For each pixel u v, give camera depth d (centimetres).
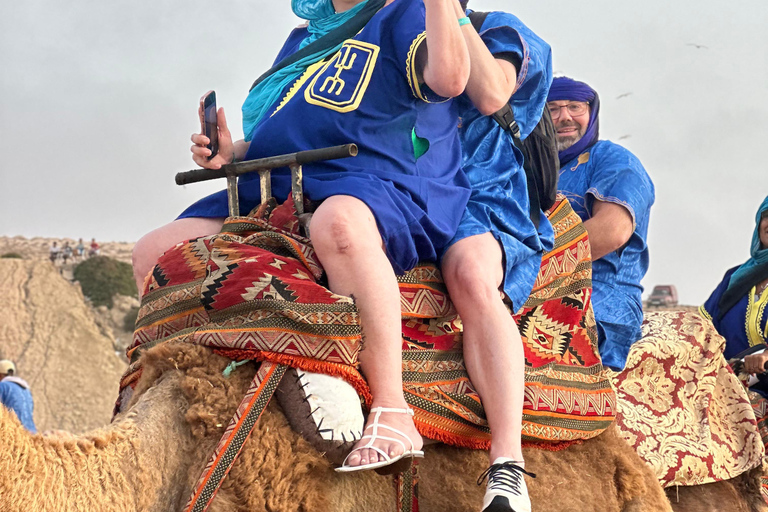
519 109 391
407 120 336
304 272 294
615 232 507
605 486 376
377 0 360
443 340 337
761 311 655
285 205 317
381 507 301
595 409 379
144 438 262
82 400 4934
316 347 277
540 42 395
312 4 383
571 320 396
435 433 316
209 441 268
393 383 291
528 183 395
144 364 286
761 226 676
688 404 495
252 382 274
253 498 265
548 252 393
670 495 480
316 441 276
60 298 5834
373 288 292
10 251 8231
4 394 1094
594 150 563
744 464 494
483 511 297
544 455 361
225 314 284
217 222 349
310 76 348
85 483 243
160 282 308
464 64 323
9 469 224
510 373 322
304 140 332
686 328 517
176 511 263
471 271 332
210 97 346
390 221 307
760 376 618
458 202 343
